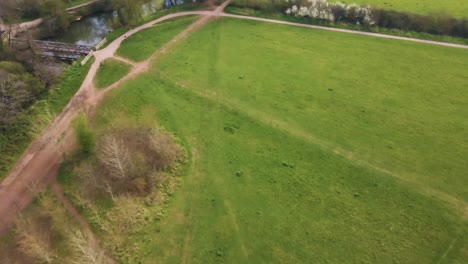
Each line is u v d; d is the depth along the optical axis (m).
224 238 47.47
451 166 56.12
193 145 59.72
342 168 56.22
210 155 58.16
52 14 89.06
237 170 55.94
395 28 85.81
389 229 48.53
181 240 47.06
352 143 60.03
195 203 51.34
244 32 86.94
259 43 83.19
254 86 71.19
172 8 95.88
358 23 87.50
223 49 81.44
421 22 84.31
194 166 56.38
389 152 58.44
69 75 73.88
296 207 51.16
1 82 62.34
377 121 63.75
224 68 75.81
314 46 81.94
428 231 48.22
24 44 77.81
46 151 58.72
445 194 52.47
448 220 49.31
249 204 51.44
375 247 46.69
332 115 65.00
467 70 74.06
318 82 72.06
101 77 73.81
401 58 77.88
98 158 56.28
